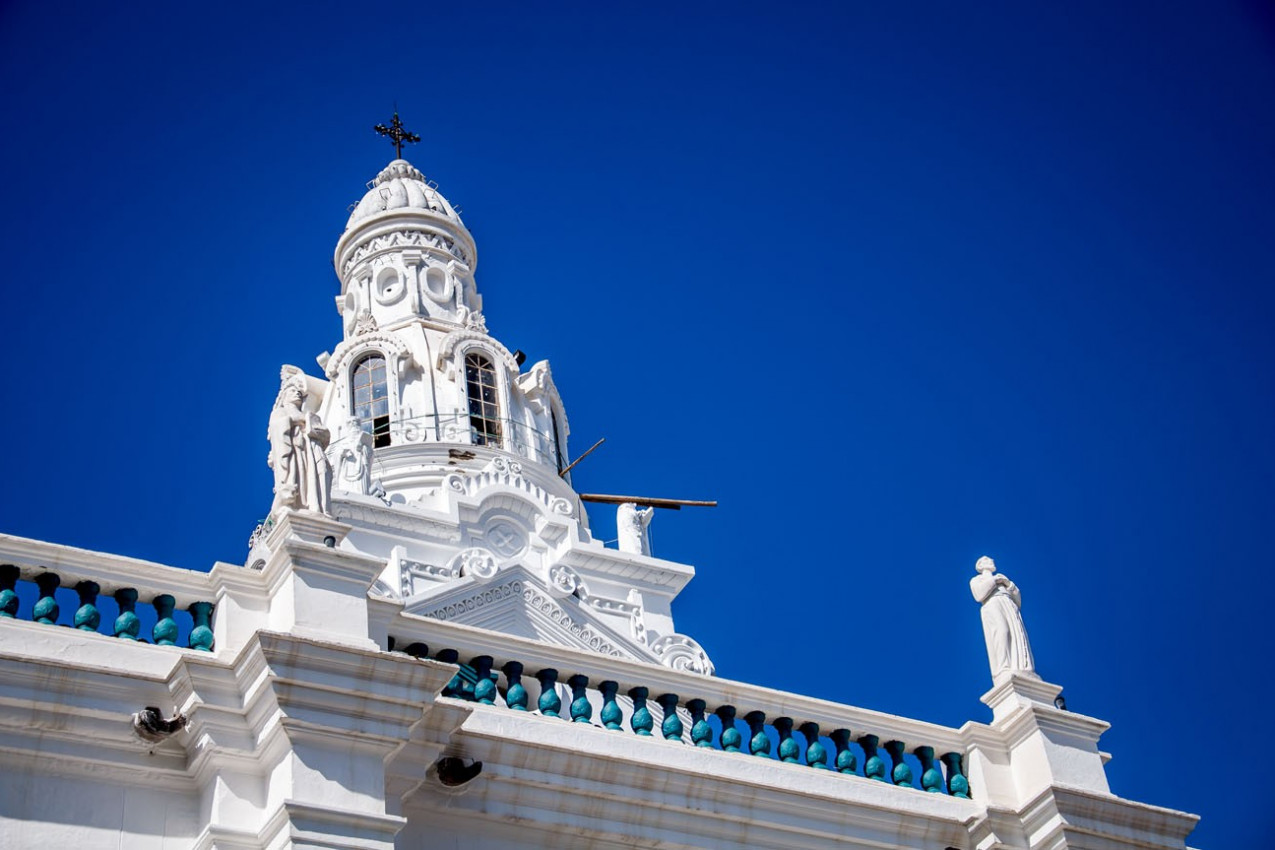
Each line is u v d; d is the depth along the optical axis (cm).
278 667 1666
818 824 1964
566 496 4472
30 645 1672
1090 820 2092
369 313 4759
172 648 1739
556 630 3556
